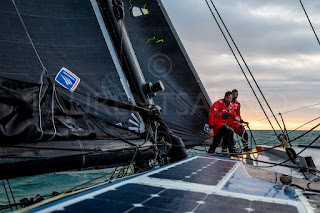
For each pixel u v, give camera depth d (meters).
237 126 5.68
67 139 2.26
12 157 1.82
